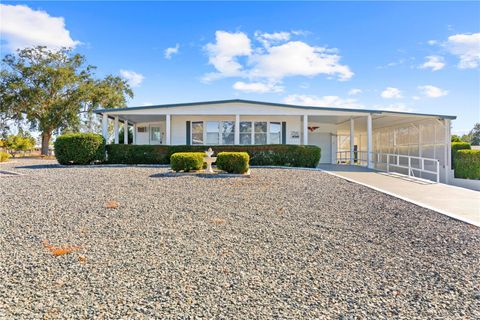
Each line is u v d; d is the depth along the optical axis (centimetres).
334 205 645
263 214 568
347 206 638
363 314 257
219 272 335
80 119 2856
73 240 423
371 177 1142
